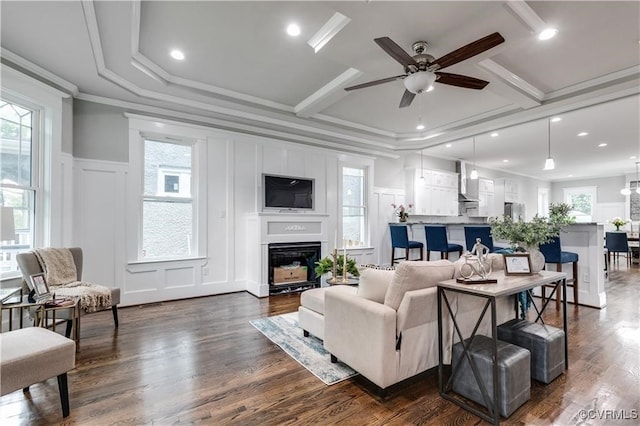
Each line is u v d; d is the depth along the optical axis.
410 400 2.00
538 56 3.12
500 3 2.22
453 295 2.17
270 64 3.38
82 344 2.81
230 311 3.83
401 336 1.99
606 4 2.35
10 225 2.37
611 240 7.43
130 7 2.33
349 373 2.32
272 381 2.21
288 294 4.68
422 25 2.46
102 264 3.83
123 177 3.97
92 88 3.60
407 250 5.73
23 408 1.88
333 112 4.82
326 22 2.63
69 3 2.21
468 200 8.02
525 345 2.25
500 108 4.60
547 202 11.42
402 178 7.02
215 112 4.39
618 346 2.77
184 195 4.47
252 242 4.75
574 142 6.18
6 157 2.99
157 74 3.48
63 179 3.46
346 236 6.17
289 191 5.00
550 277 2.25
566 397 2.01
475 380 1.93
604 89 3.62
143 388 2.11
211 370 2.36
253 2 2.38
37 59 2.96
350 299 2.21
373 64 3.12
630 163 8.37
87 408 1.89
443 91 4.02
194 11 2.49
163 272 4.24
